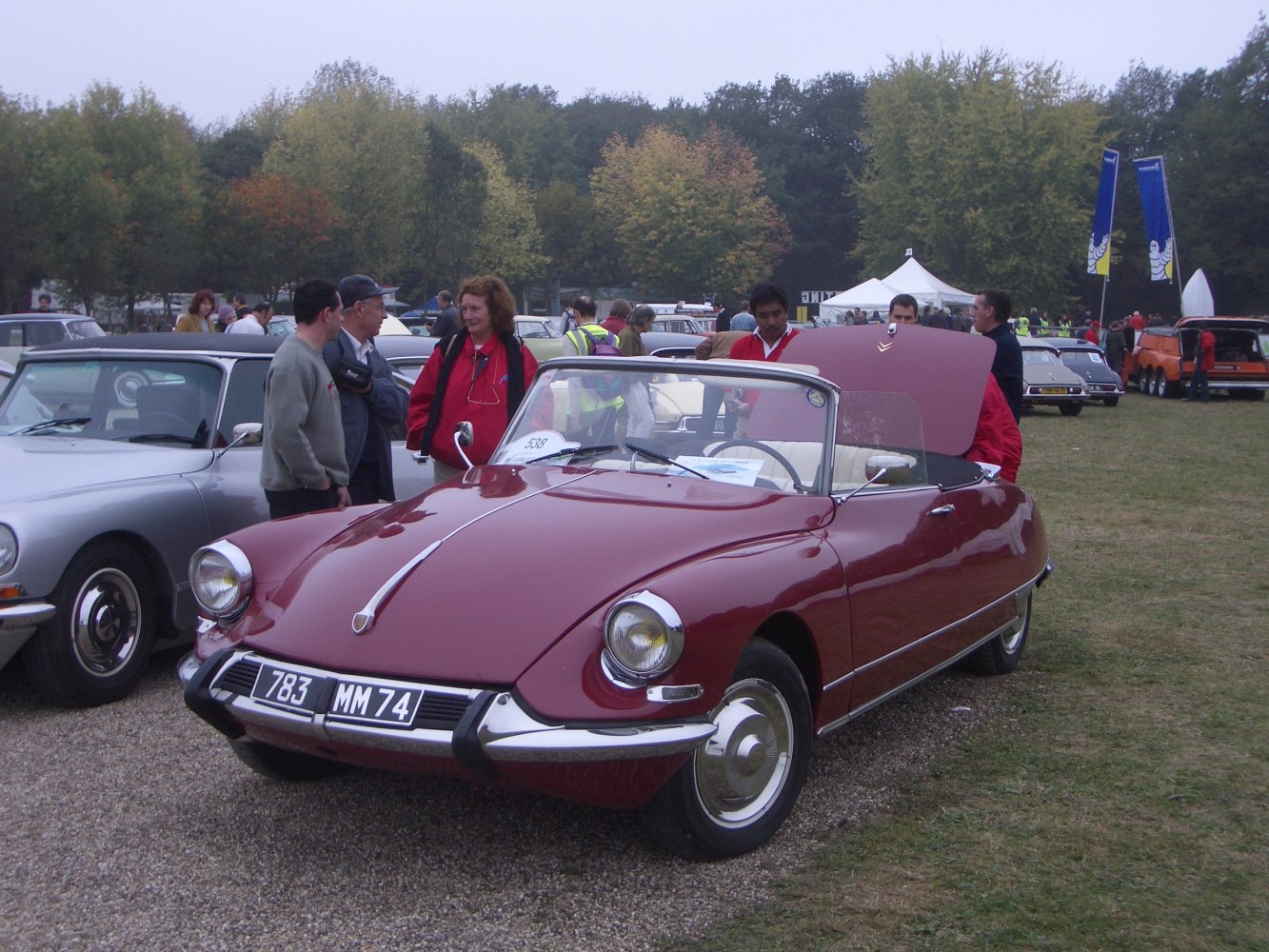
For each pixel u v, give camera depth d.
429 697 3.23
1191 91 78.56
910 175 58.47
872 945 3.05
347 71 76.31
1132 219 71.19
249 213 46.88
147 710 5.04
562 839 3.73
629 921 3.20
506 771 3.15
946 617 4.57
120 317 47.12
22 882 3.45
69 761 4.43
